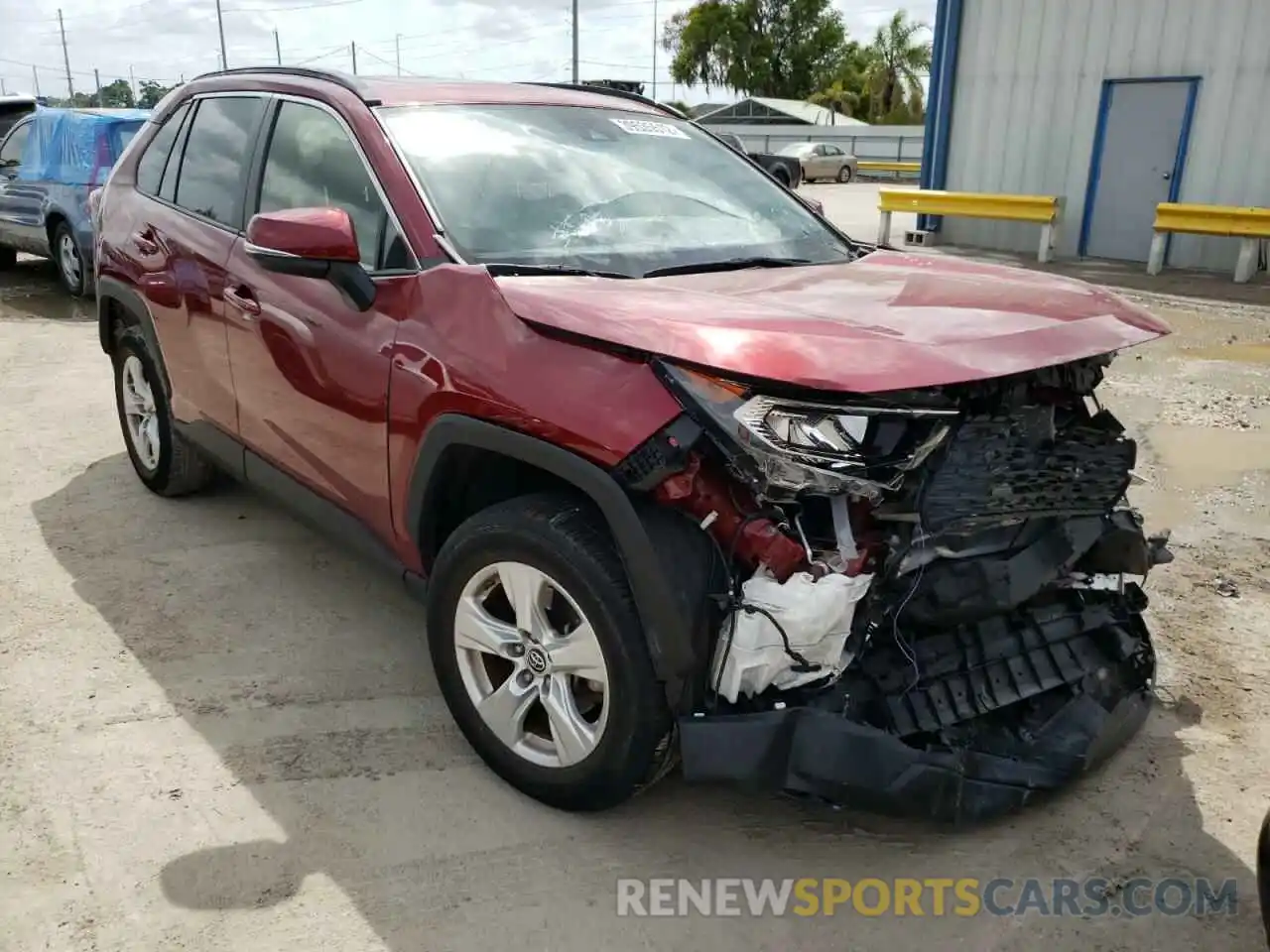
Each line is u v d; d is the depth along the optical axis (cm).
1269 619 390
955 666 265
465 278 278
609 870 260
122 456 559
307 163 353
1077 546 260
